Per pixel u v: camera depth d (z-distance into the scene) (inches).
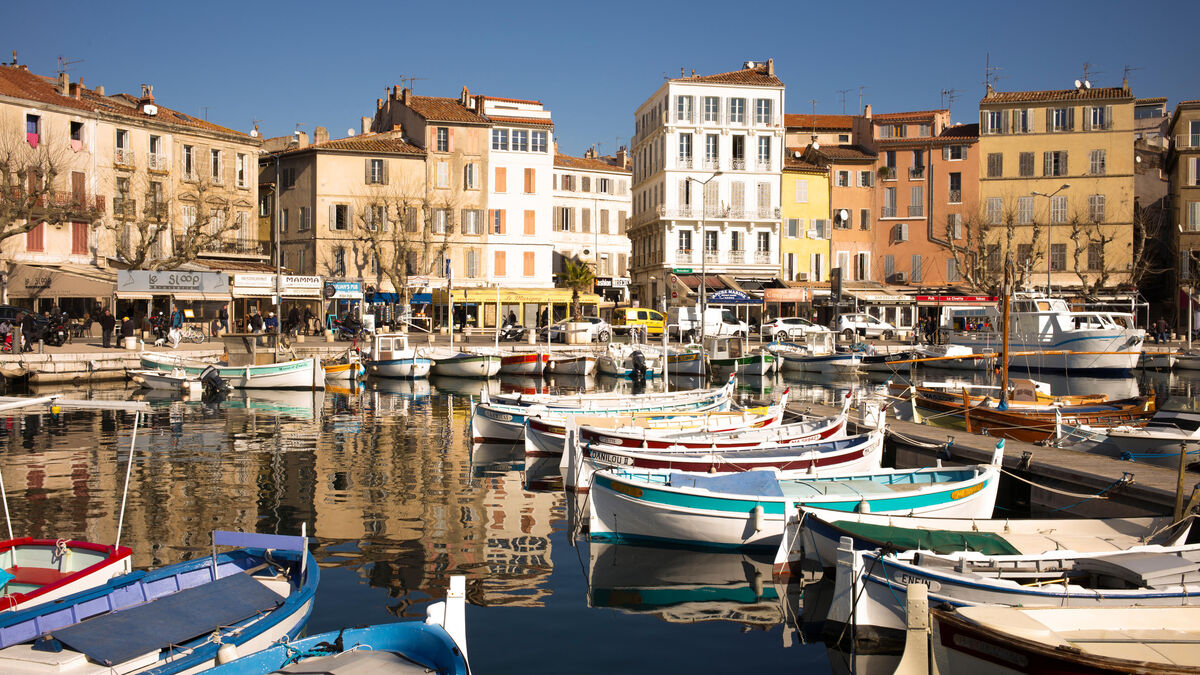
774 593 548.1
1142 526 562.6
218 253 2613.2
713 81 3078.2
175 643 381.1
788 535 570.3
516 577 576.1
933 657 382.9
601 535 663.1
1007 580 454.0
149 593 429.4
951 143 3122.5
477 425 1093.8
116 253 2372.0
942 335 2532.0
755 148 3107.8
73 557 472.7
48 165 2095.2
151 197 2429.9
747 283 3041.3
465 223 2962.6
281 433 1202.0
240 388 1785.2
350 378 1895.9
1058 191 2815.0
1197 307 2812.5
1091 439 922.7
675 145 3068.4
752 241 3107.8
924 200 3152.1
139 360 1836.9
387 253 2856.8
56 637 373.7
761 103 3110.2
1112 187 3034.0
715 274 3085.6
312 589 431.5
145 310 2279.8
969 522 563.5
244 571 470.3
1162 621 393.4
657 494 633.0
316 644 354.6
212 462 973.2
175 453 1031.0
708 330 2704.2
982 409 1071.6
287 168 2891.2
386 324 2679.6
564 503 791.1
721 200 3088.1
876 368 2204.7
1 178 2095.2
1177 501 566.6
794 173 3137.3
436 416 1401.3
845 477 691.4
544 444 999.6
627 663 442.3
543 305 3019.2
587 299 2960.1
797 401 1644.9
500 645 463.2
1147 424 979.9
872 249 3193.9
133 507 753.0
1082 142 3051.2
